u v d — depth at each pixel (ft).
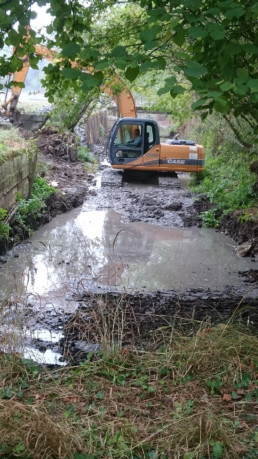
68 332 24.80
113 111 128.26
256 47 15.15
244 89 14.24
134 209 55.16
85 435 15.40
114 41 24.56
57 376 19.57
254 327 25.50
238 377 19.03
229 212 49.83
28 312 27.37
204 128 79.66
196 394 18.12
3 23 18.85
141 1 19.89
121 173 67.82
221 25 14.83
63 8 20.08
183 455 14.52
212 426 15.11
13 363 19.58
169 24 15.26
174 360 20.29
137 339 23.93
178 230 49.06
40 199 49.55
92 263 38.24
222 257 41.42
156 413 17.08
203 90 14.55
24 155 46.80
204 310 28.63
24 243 42.06
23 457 14.20
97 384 18.81
